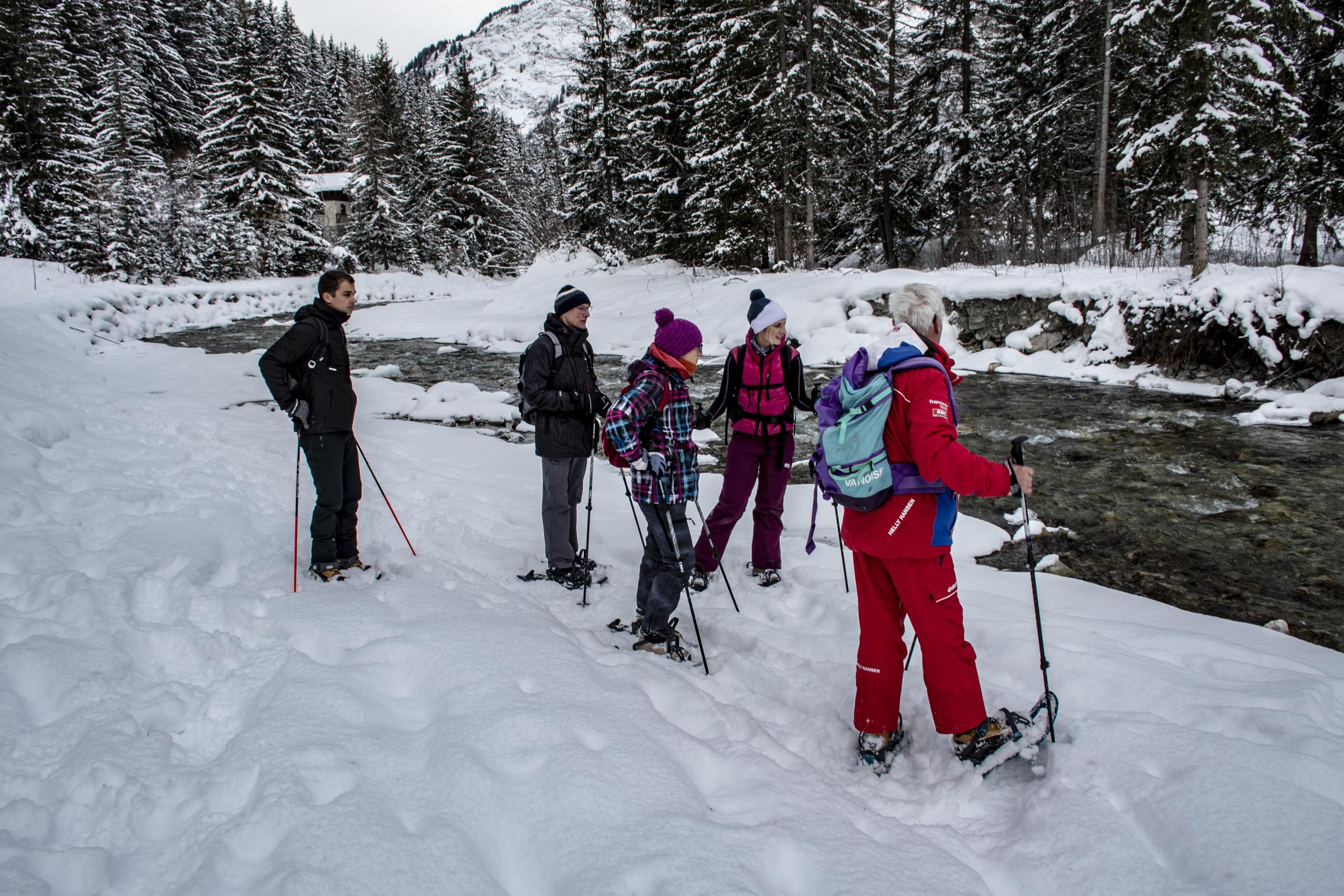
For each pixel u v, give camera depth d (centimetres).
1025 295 1191
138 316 2056
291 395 385
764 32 1834
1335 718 256
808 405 414
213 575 405
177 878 186
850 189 2356
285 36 5584
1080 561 473
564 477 413
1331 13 1362
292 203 3369
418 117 4784
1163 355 1026
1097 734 241
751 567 437
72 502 495
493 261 4394
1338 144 1402
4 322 1270
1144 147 1149
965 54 2123
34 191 2620
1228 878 181
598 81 2756
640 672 304
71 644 302
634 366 338
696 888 176
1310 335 879
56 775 221
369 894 172
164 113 4722
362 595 371
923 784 242
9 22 2670
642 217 2498
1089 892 185
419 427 886
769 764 241
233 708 270
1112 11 1708
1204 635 346
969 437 787
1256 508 551
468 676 277
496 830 201
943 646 239
